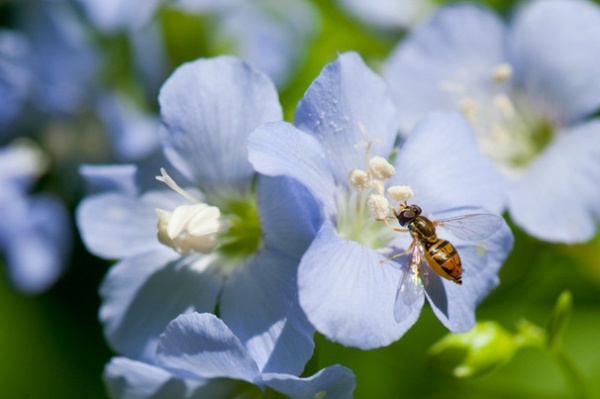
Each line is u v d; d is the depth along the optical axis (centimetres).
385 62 18
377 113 15
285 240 15
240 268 15
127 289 15
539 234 16
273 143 14
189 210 15
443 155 15
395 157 15
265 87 15
